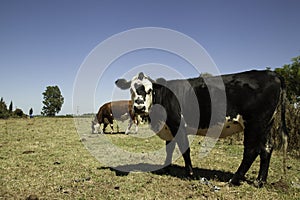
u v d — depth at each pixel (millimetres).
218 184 5625
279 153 9445
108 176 6195
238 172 5594
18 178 5934
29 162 7449
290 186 5586
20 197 4832
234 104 5621
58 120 30484
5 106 42875
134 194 5043
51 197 4848
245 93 5539
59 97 62938
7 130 16953
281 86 5566
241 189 5324
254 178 6215
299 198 4934
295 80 32219
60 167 6949
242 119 5609
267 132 5562
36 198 4660
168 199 4797
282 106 5559
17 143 11008
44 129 17812
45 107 61750
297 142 9609
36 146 10250
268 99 5457
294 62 32688
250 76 5676
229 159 8266
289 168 7277
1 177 5984
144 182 5762
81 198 4797
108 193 5074
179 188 5395
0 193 4996
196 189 5305
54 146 10289
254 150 5547
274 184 5559
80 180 5816
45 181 5746
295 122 9789
